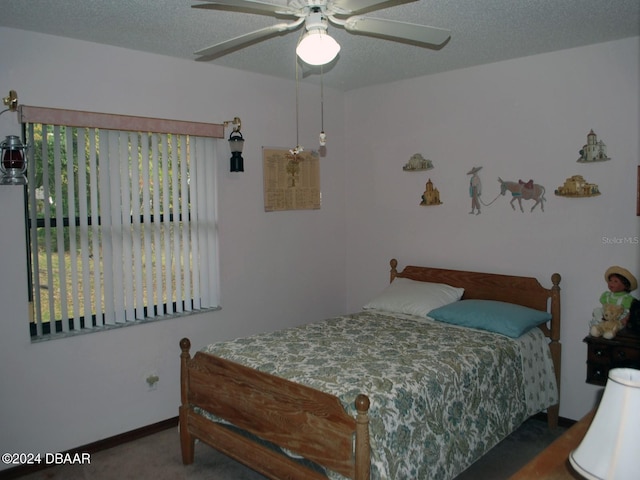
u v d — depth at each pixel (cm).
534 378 311
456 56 341
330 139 446
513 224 356
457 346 282
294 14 197
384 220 435
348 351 274
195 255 356
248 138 382
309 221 432
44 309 293
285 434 223
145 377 332
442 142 391
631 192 305
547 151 338
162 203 337
